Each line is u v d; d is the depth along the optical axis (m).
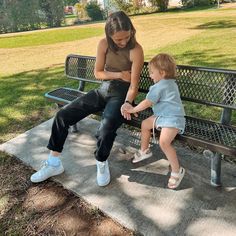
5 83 6.00
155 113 2.58
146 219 2.35
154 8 25.81
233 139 2.38
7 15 26.89
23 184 2.91
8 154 3.39
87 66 3.58
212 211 2.35
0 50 11.13
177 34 10.38
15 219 2.54
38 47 11.08
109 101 2.81
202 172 2.76
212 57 6.50
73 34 14.09
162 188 2.63
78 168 3.01
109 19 2.54
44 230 2.40
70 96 3.46
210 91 2.69
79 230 2.36
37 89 5.38
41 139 3.61
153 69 2.54
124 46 2.65
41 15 28.12
